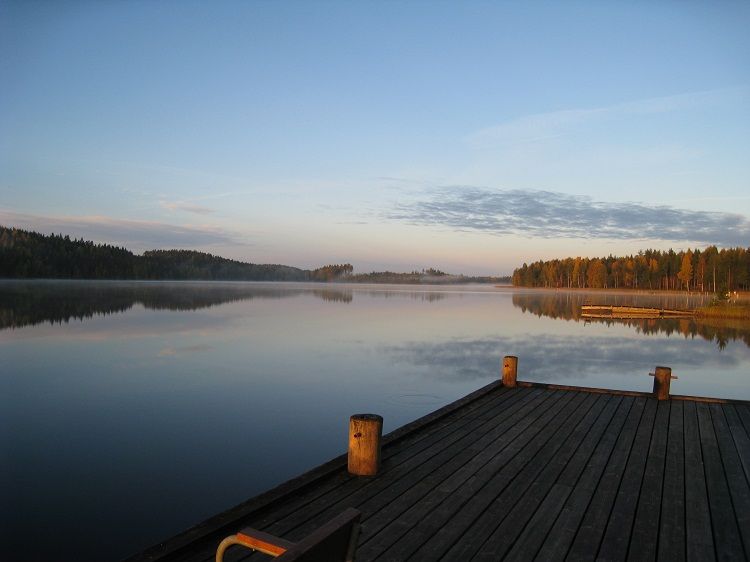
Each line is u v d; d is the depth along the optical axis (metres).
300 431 8.41
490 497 3.91
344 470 4.45
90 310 34.34
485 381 12.24
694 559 3.07
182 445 7.71
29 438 8.02
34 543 4.87
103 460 7.11
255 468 6.82
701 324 31.77
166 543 2.97
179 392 11.09
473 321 29.47
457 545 3.17
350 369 13.70
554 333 24.11
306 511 3.59
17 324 25.34
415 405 10.02
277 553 2.02
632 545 3.22
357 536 1.92
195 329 23.44
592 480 4.30
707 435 5.69
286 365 14.24
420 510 3.65
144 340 19.52
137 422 8.90
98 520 5.39
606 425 6.04
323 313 34.00
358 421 4.32
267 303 45.88
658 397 7.42
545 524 3.48
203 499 5.88
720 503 3.89
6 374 13.05
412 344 18.80
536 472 4.46
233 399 10.45
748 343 21.84
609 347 19.56
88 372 13.26
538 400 7.30
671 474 4.48
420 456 4.84
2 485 6.19
